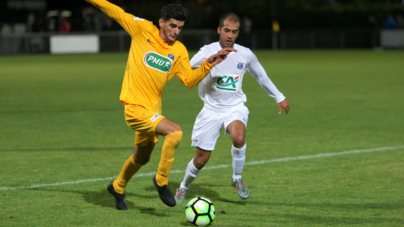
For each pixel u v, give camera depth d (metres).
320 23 69.50
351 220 7.34
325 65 41.34
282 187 9.14
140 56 7.58
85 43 64.19
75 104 20.53
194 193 8.83
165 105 20.14
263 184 9.34
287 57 52.88
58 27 71.50
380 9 67.62
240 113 8.41
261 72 8.71
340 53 58.28
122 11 7.76
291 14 70.06
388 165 10.76
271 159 11.38
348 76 31.95
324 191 8.85
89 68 40.56
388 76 31.44
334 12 68.62
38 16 74.75
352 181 9.50
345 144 12.97
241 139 8.10
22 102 21.09
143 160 7.69
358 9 68.00
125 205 7.84
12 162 10.95
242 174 10.08
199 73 7.59
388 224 7.16
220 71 8.31
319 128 15.23
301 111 18.59
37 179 9.60
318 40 68.12
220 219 7.42
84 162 11.01
